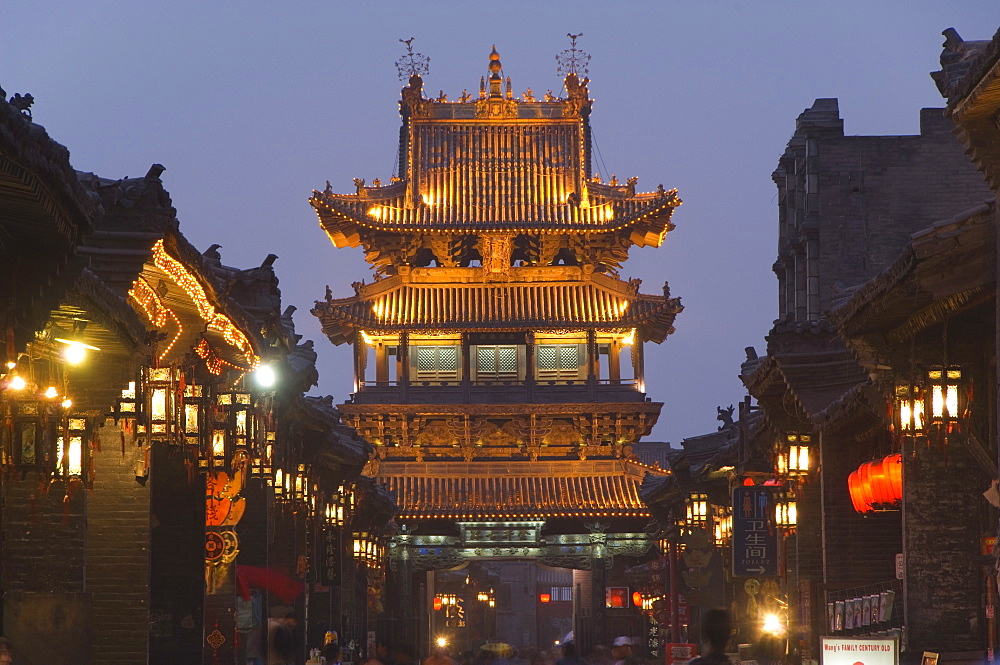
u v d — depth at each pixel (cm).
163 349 2531
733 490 3803
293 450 3841
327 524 4662
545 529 8056
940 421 2075
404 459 8000
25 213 1407
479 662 3206
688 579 5438
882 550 3108
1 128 1232
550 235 7981
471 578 11931
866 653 2106
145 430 2281
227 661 3197
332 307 7881
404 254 8025
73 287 1791
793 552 3750
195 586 2984
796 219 4431
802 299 4394
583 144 8325
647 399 7994
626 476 7988
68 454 1966
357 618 6538
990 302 2184
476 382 8019
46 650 2177
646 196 8000
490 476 7969
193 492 3003
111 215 2078
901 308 2138
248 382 2816
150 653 2953
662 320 7919
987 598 2281
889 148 4153
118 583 2406
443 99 8394
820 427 3020
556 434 8038
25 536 2239
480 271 8006
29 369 1916
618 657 2712
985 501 2408
